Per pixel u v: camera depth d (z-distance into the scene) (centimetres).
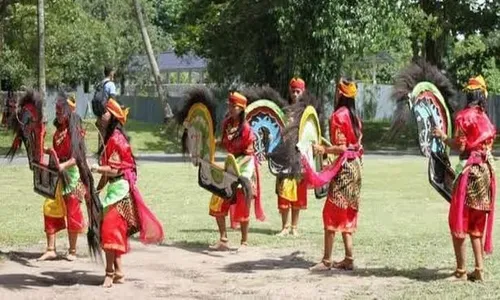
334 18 3572
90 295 1000
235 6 4078
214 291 1025
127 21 6869
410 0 4016
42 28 3616
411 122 1116
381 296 980
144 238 1059
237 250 1342
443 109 1124
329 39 3616
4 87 5931
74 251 1242
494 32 4753
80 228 1229
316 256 1282
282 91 3944
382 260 1227
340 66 3744
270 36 4056
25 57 4441
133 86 7844
